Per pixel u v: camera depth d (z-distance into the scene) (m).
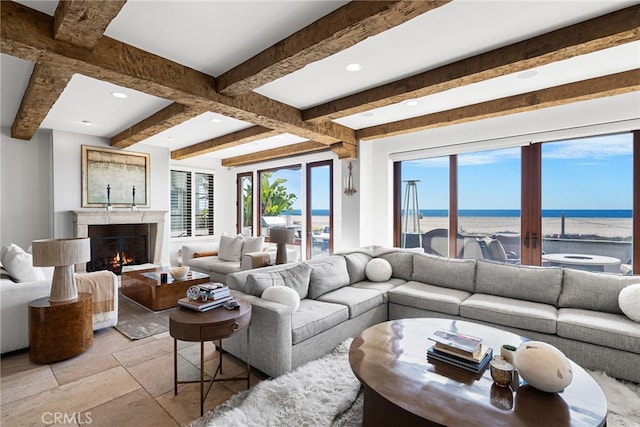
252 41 2.49
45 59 2.28
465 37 2.44
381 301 3.40
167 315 3.79
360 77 3.16
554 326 2.58
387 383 1.65
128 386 2.28
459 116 4.05
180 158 6.54
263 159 6.88
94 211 5.32
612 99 3.40
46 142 5.20
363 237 5.31
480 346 1.88
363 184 5.31
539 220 3.98
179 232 7.03
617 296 2.72
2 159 4.80
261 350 2.43
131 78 2.61
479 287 3.41
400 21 1.98
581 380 1.69
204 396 2.15
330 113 3.81
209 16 2.18
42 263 2.63
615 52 2.63
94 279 3.22
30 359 2.64
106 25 2.04
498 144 4.18
